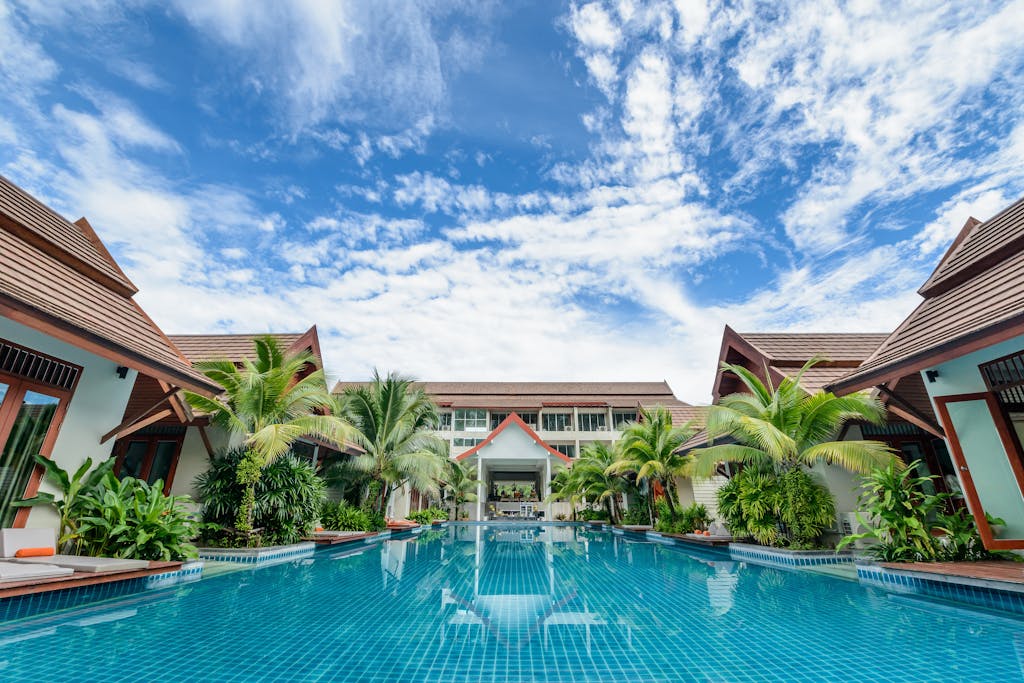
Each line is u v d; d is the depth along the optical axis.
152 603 5.26
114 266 7.96
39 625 4.29
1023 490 6.00
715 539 11.48
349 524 13.12
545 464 28.73
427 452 15.62
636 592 6.52
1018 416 7.43
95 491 6.41
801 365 11.99
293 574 7.45
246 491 8.91
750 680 3.42
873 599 5.95
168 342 8.00
